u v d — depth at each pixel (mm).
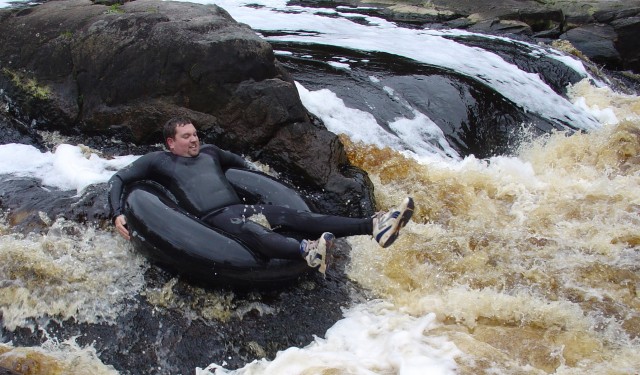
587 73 10969
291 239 4785
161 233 5039
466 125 8297
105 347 4727
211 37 6664
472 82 9016
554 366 4535
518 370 4414
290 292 5281
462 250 5816
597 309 5129
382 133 7578
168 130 5539
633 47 13367
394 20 13641
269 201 5613
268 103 6508
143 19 6969
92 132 7137
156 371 4633
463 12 14070
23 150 6855
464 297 5160
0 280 5004
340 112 7645
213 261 4941
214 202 5352
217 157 5738
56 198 5902
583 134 8453
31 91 7355
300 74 8523
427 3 14508
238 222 5125
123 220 5246
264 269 4973
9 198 5941
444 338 4738
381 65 9195
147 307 5012
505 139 8406
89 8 7672
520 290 5336
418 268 5590
